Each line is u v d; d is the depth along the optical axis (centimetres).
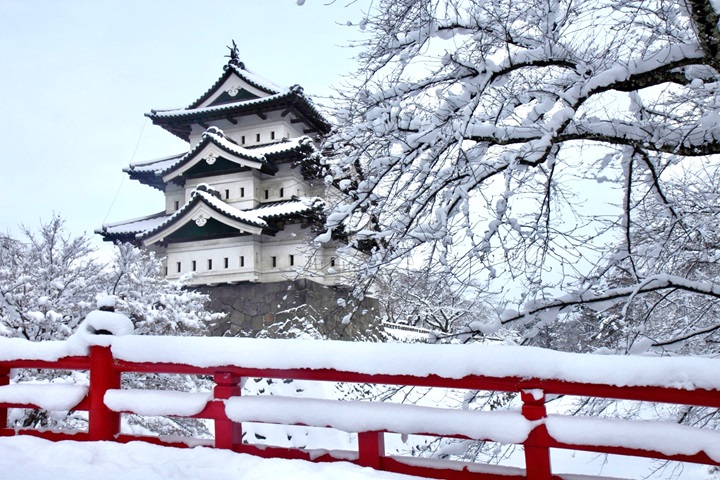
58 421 869
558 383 262
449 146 638
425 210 675
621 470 1274
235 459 314
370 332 2292
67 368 391
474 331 635
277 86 2508
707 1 409
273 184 2138
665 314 790
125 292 1139
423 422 284
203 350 338
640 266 681
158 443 359
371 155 743
